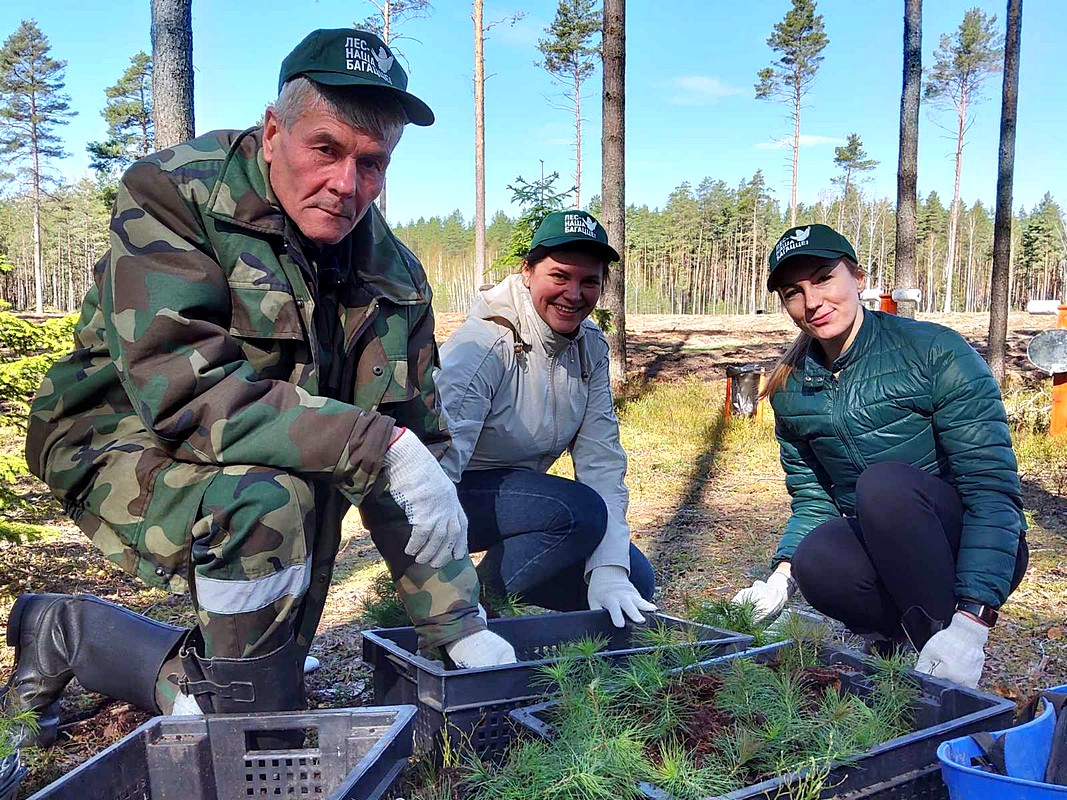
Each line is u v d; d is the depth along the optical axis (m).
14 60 53.44
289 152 1.74
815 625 2.52
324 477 1.81
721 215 82.19
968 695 1.90
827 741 1.62
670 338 19.97
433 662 1.95
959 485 2.49
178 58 5.41
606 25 10.38
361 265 2.02
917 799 1.68
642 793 1.47
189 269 1.75
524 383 2.71
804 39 51.25
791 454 2.97
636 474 7.38
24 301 74.75
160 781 1.66
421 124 1.90
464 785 1.70
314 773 1.68
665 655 2.10
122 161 48.38
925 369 2.52
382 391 2.03
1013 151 10.67
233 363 1.78
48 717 2.20
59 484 1.88
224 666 1.78
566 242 2.50
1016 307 78.88
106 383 1.88
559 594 2.92
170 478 1.77
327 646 3.09
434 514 1.88
